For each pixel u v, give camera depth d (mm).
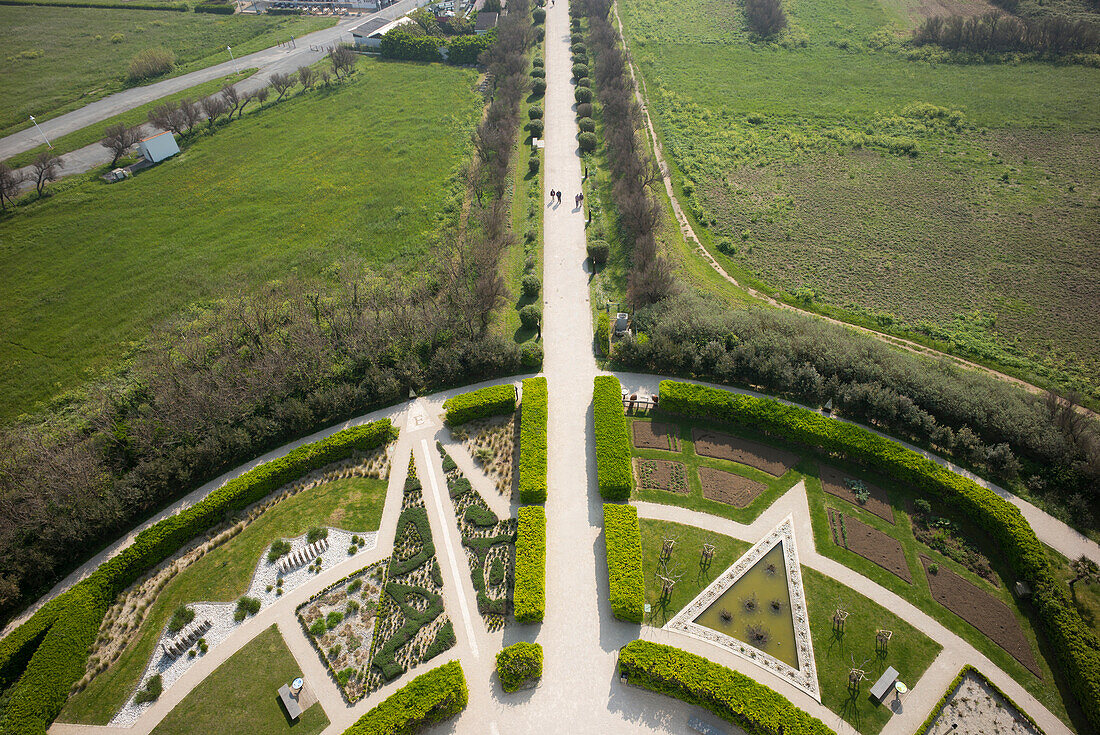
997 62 111062
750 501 48469
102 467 51500
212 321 67000
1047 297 67438
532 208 83000
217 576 45812
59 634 41094
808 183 87875
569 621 41906
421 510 48969
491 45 121500
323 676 40250
